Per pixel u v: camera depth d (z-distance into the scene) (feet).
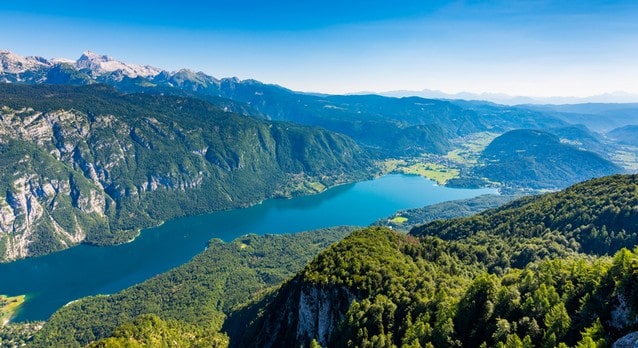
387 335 422.00
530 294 367.45
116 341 610.65
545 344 296.30
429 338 374.63
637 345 236.84
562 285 364.17
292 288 646.74
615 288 296.30
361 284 526.57
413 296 464.65
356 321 463.42
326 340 532.32
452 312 384.68
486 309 365.40
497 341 328.90
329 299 543.39
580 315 312.50
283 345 597.52
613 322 288.92
